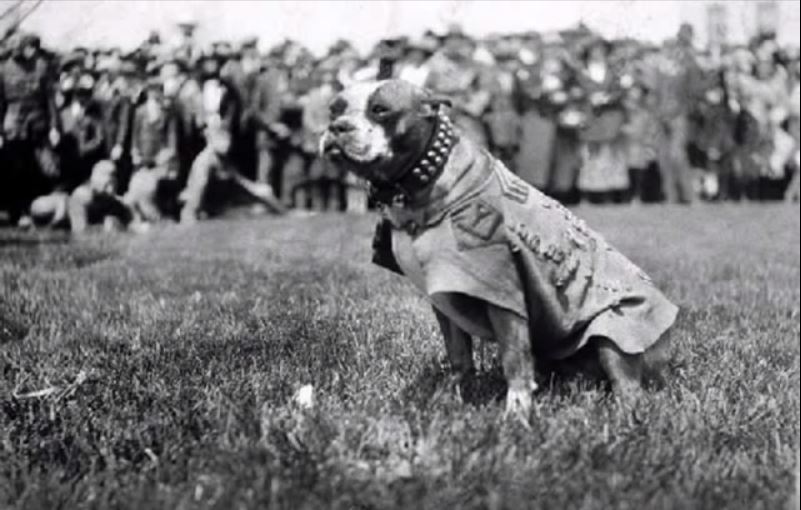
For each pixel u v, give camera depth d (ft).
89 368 17.78
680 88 48.26
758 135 50.14
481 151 13.76
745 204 50.39
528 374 13.67
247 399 14.89
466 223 13.14
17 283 27.37
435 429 12.84
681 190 50.11
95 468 12.72
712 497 11.46
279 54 39.14
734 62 48.91
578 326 14.51
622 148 49.37
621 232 42.73
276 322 21.34
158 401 15.43
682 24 47.67
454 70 43.06
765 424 14.16
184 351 18.84
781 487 11.89
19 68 36.09
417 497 11.29
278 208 40.22
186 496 11.36
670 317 15.23
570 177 49.57
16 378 17.01
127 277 28.81
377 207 14.08
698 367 17.25
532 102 47.03
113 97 37.52
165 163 39.01
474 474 11.77
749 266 34.42
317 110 39.52
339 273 29.55
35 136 36.78
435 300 13.71
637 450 12.59
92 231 37.52
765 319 23.08
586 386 15.21
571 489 11.46
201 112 39.14
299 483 11.53
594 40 47.09
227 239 35.65
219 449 12.54
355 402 14.76
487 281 13.14
